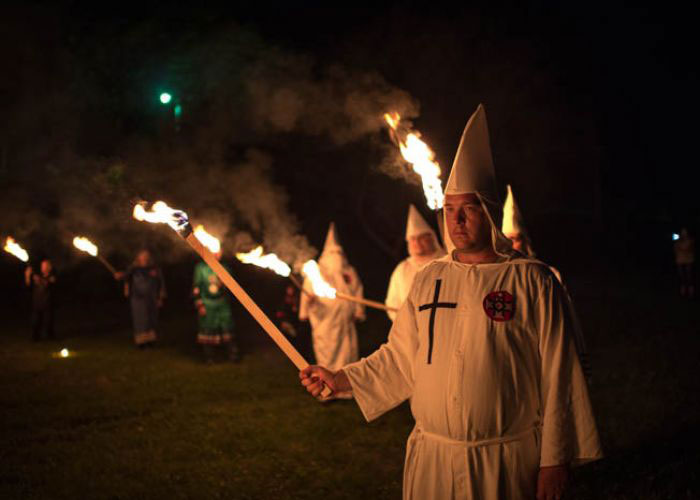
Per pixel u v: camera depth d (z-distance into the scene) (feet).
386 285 68.49
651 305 51.72
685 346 33.94
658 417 21.94
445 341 9.41
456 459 9.22
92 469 19.81
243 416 24.86
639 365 29.89
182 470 19.71
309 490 18.16
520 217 19.27
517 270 9.38
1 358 37.24
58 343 42.01
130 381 31.17
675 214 84.43
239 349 39.32
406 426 23.16
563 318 9.18
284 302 31.96
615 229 81.66
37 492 18.19
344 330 28.40
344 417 24.36
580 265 80.43
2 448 21.79
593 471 17.58
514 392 9.09
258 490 18.26
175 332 45.73
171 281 69.97
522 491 9.13
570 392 9.09
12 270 67.87
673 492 15.96
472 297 9.35
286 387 29.22
